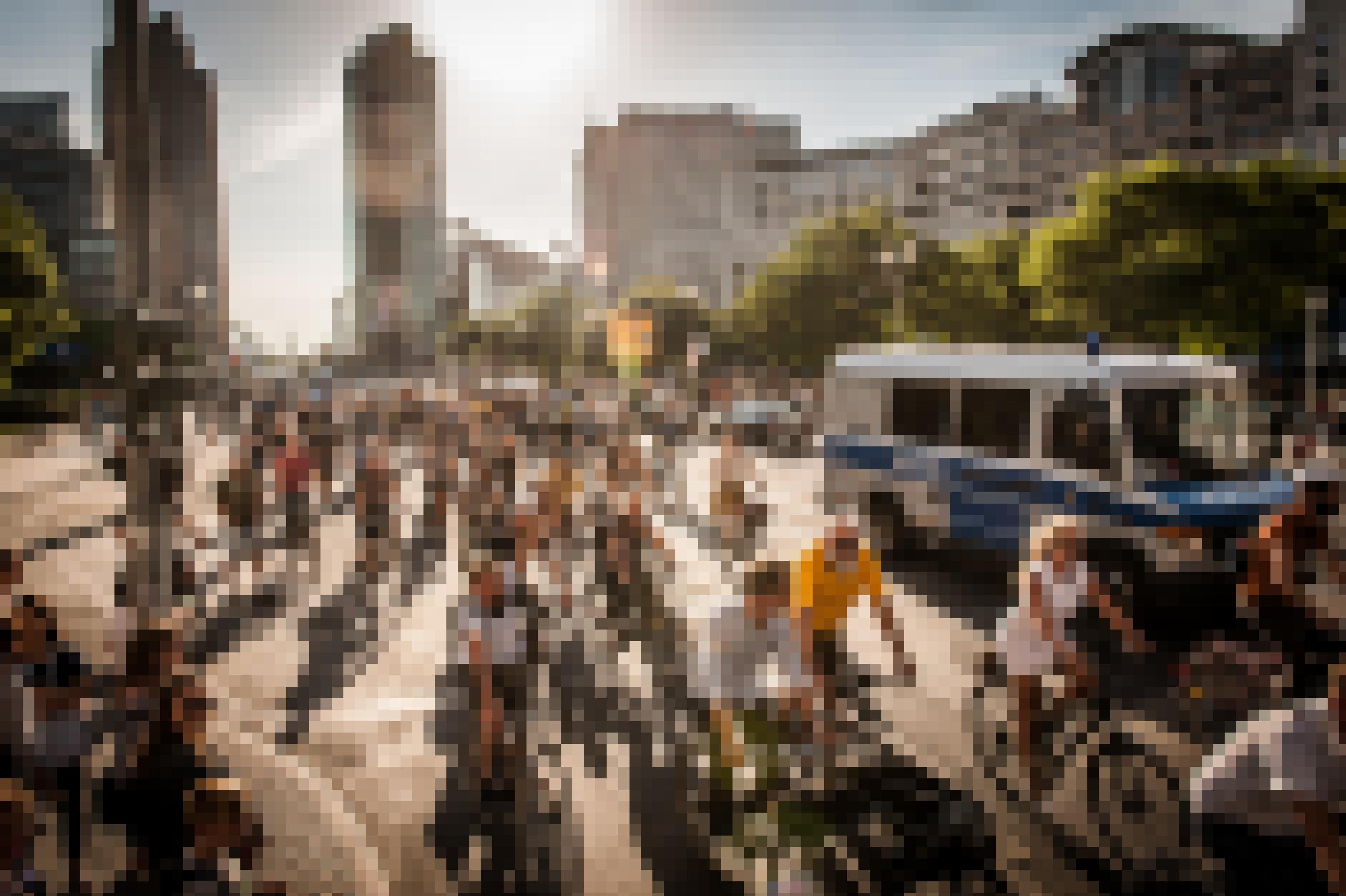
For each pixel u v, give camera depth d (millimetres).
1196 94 109750
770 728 6730
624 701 7258
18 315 34500
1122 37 119312
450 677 7941
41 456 24734
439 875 4797
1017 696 6863
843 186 156125
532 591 10672
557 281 179000
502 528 14062
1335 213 30297
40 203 86438
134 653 7070
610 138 168625
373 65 163750
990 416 11273
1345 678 4840
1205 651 7473
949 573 10992
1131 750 6168
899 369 12445
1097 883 4664
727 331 80125
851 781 5879
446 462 21953
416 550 12867
